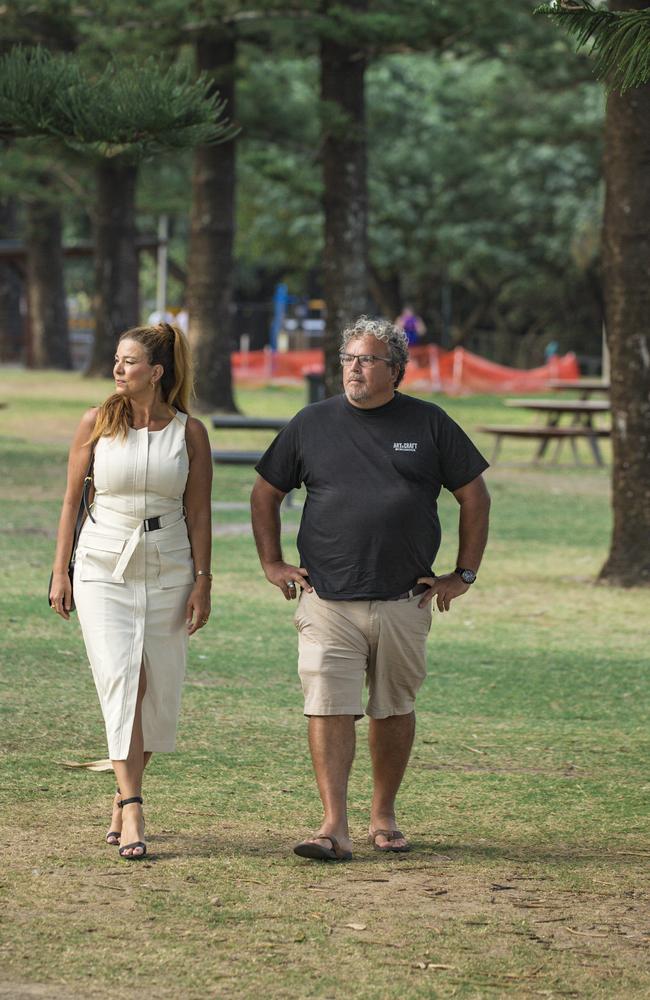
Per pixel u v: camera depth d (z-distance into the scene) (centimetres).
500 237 13250
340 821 1381
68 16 5606
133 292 10125
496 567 3391
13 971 1077
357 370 1384
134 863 1334
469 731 1936
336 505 1386
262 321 16638
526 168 12794
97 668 1373
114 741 1359
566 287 14338
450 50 6638
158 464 1377
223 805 1544
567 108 12081
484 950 1153
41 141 2067
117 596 1387
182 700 2038
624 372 3062
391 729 1429
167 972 1087
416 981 1088
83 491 1404
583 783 1689
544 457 6253
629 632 2673
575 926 1214
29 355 11694
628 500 3130
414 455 1388
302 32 6962
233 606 2780
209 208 7356
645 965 1134
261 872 1324
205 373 7419
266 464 1428
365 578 1384
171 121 2014
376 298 14275
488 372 10594
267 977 1084
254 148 8169
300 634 1418
